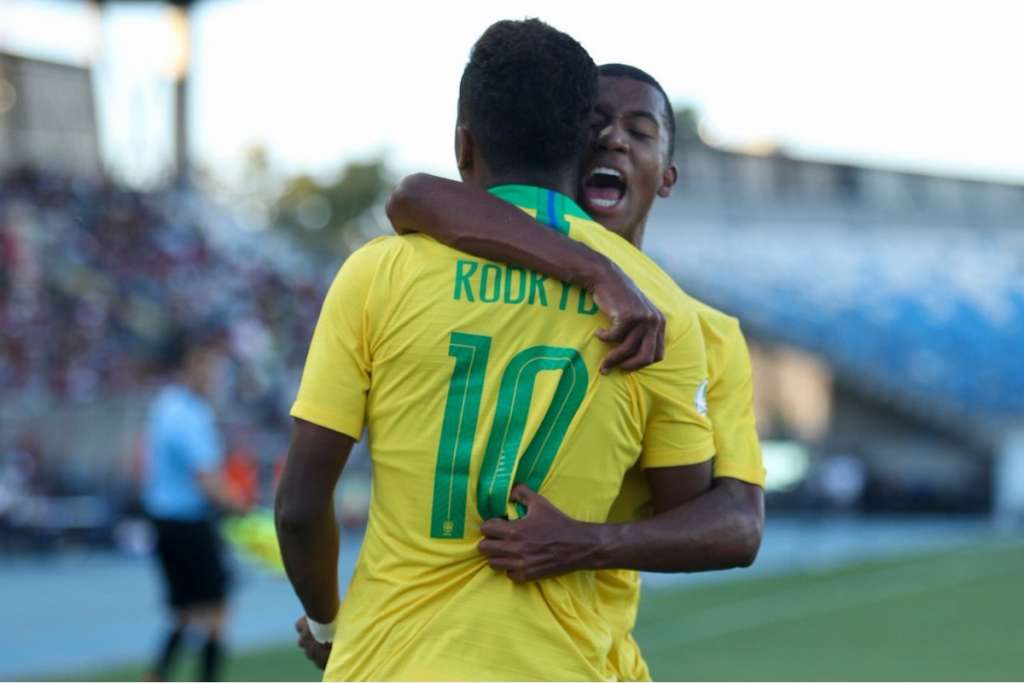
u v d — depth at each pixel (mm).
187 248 100188
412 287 8539
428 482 8484
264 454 66000
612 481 8734
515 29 8891
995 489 95062
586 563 8438
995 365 108188
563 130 8812
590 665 8625
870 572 55969
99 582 48406
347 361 8656
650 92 10727
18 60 116875
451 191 8688
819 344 104500
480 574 8453
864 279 122750
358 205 177125
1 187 96938
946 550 66875
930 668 31422
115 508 59344
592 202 10617
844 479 88938
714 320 9828
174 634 27125
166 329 81562
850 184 133000
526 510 8422
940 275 127125
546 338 8492
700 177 127625
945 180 136125
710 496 9039
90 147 121375
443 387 8461
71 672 29234
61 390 70375
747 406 9680
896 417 104125
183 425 26781
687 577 53656
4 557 56188
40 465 61344
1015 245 136625
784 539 74375
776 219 129375
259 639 35562
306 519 8844
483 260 8570
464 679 8320
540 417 8430
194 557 26969
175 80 114688
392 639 8500
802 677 29844
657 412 8867
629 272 8836
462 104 9008
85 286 85562
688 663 32281
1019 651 34281
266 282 101250
